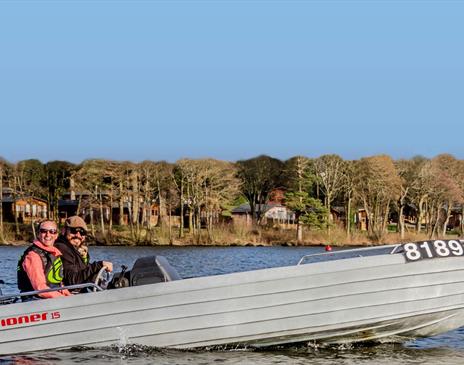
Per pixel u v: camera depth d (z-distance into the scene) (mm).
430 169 79125
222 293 8992
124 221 83625
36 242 9445
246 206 90562
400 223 79312
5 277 24531
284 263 39062
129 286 9250
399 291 9078
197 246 70312
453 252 9203
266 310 9016
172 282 9008
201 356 8961
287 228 81438
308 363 8773
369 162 79438
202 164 74625
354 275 9016
